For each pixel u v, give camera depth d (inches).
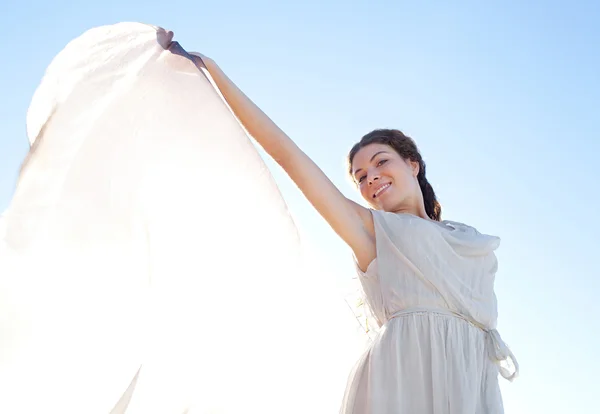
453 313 88.1
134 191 83.8
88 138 83.7
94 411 77.8
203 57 94.3
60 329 78.7
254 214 84.3
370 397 82.7
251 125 93.5
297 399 82.8
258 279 83.6
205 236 83.9
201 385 80.6
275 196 84.4
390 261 90.7
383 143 107.9
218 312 82.6
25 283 78.5
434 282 88.3
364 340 94.1
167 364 80.8
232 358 81.8
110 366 79.4
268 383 82.0
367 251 93.3
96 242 81.5
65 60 85.4
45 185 81.4
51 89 84.2
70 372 78.2
